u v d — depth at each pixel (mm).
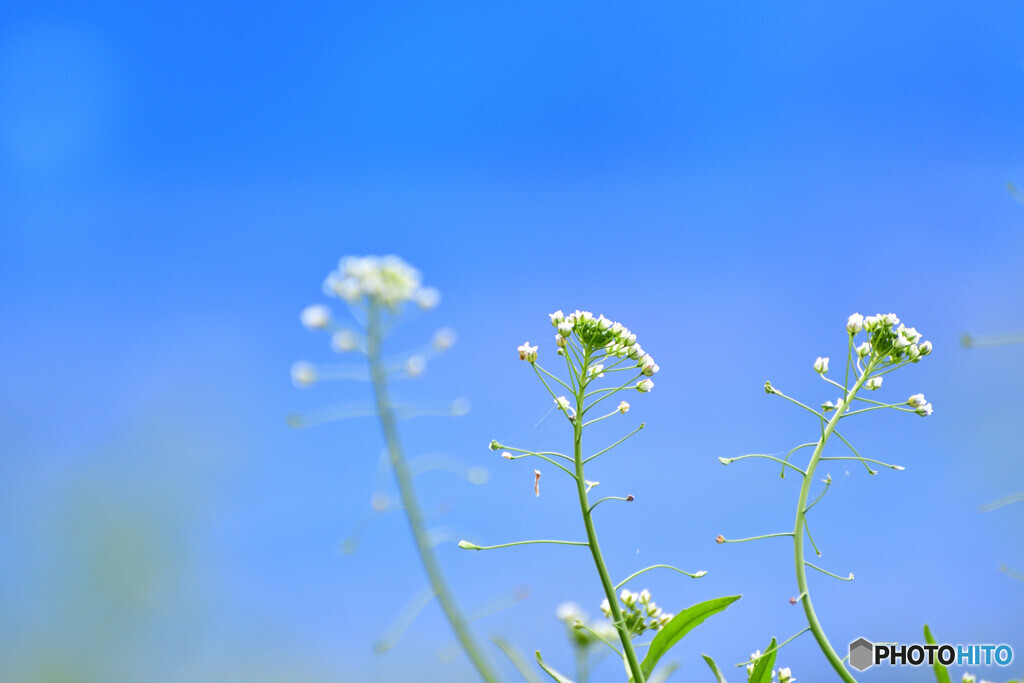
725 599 622
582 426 634
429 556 638
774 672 634
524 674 636
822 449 634
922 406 634
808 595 618
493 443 630
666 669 633
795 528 624
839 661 613
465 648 633
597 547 625
